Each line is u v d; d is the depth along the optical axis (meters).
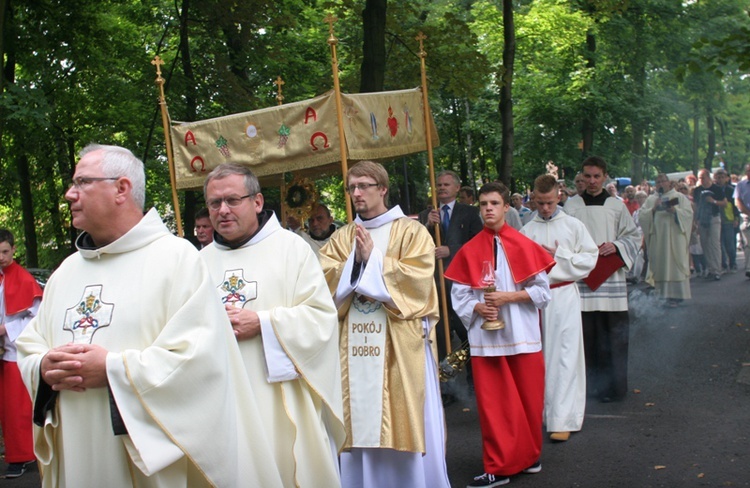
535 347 5.57
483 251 5.69
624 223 7.46
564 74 23.70
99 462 3.10
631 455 5.82
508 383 5.45
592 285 7.32
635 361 8.98
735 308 11.81
